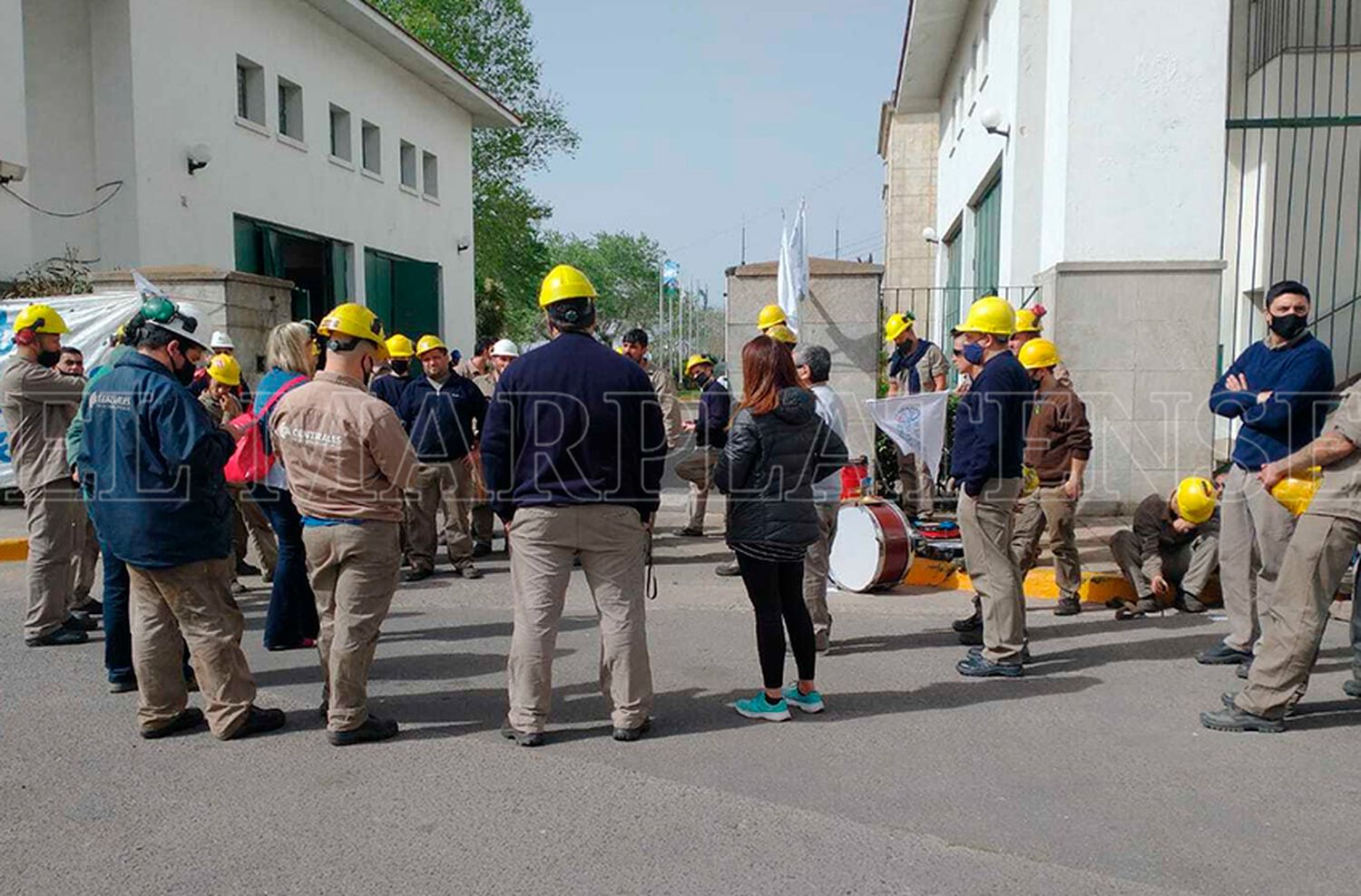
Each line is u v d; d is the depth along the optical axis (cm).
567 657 609
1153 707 514
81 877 346
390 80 2364
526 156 4088
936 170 2638
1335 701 523
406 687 552
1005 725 490
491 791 413
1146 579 711
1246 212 1226
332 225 2069
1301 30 1127
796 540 480
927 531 864
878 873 345
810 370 561
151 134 1485
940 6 1612
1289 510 500
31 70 1419
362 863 354
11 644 637
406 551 834
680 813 392
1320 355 528
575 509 452
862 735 477
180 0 1551
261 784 421
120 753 456
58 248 1437
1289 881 340
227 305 1173
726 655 612
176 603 457
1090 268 964
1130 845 365
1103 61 962
